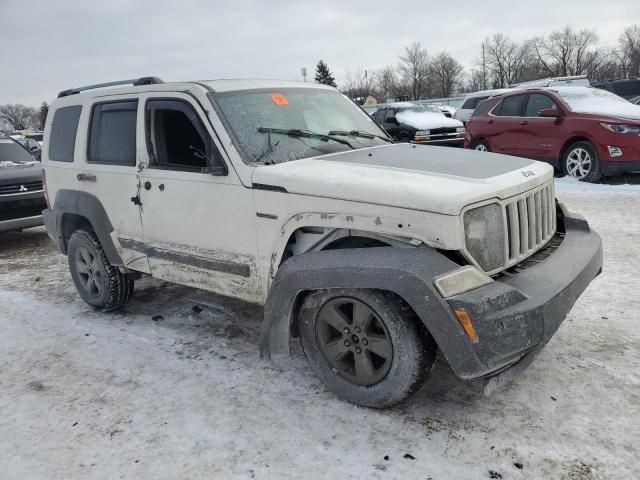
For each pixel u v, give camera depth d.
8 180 8.06
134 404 3.49
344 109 4.71
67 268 6.96
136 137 4.31
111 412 3.41
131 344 4.38
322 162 3.58
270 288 3.32
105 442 3.11
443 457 2.80
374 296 3.00
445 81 85.31
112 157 4.60
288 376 3.72
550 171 3.71
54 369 4.05
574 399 3.23
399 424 3.09
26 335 4.73
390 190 2.97
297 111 4.25
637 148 9.33
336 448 2.92
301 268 3.14
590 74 79.50
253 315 4.83
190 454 2.95
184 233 4.06
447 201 2.79
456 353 2.70
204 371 3.86
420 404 3.28
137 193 4.32
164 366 3.97
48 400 3.61
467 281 2.77
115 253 4.71
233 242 3.75
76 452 3.04
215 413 3.32
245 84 4.19
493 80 87.75
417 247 2.90
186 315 4.91
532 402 3.22
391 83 87.06
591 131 9.80
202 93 3.88
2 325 5.01
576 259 3.34
